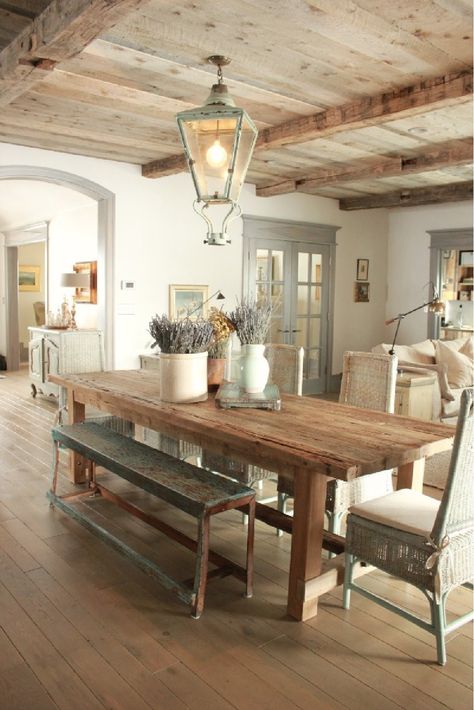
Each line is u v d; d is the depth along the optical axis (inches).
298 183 260.7
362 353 134.3
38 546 118.4
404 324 337.4
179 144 204.4
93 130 187.8
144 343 246.7
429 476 169.2
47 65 118.0
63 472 166.1
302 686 78.7
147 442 161.2
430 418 206.2
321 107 159.8
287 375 147.6
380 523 89.4
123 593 101.4
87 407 173.0
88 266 279.0
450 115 165.6
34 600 98.3
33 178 214.5
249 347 117.8
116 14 93.7
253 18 107.4
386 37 114.8
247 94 149.6
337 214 317.7
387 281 345.1
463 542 84.3
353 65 129.3
